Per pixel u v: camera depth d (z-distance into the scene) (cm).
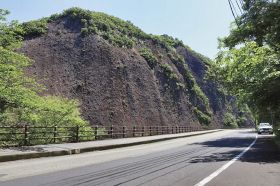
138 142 3083
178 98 10306
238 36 2205
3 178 1116
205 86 12850
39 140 3288
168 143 3269
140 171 1273
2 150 1902
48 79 8475
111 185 972
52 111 3828
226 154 2027
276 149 2430
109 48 9625
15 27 2612
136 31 12269
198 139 4047
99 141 3033
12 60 2709
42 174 1205
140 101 8806
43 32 10262
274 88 2597
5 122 2936
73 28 10506
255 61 2822
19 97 2578
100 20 11062
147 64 10206
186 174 1194
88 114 7631
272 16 1953
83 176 1148
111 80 8738
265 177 1137
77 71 8875
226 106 13200
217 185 976
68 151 2070
